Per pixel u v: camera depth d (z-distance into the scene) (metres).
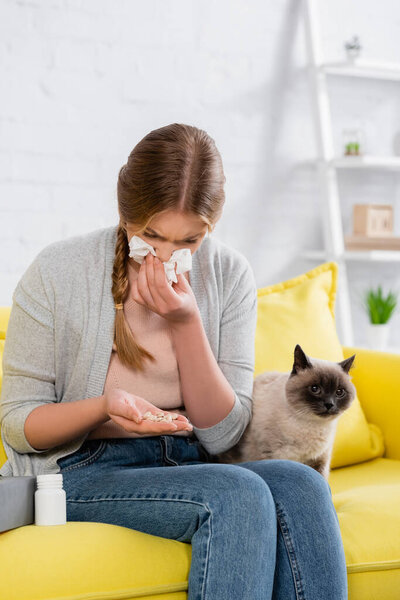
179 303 1.73
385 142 3.91
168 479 1.65
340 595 1.61
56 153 3.22
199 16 3.46
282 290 2.54
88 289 1.80
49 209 3.22
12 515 1.58
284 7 3.62
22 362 1.78
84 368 1.79
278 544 1.63
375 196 3.92
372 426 2.52
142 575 1.55
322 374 1.97
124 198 1.69
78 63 3.23
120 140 3.33
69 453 1.77
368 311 3.76
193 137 1.69
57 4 3.18
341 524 1.84
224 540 1.53
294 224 3.70
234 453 1.97
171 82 3.41
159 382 1.85
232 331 1.97
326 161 3.59
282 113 3.65
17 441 1.74
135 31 3.33
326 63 3.54
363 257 3.62
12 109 3.13
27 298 1.79
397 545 1.84
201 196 1.66
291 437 1.95
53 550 1.53
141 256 1.74
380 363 2.57
